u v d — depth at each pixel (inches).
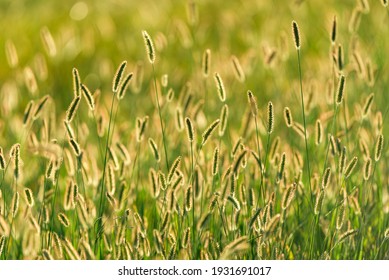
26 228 134.2
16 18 388.8
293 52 264.7
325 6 326.3
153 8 370.9
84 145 163.9
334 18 141.1
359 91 204.1
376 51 222.5
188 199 122.0
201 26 303.7
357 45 199.8
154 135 181.8
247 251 128.5
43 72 204.5
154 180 132.3
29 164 172.1
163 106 179.9
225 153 155.3
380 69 201.8
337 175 139.5
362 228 133.6
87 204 134.8
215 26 327.3
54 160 130.3
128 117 224.5
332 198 141.4
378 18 266.8
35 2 409.1
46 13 385.7
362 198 136.2
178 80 251.8
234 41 307.6
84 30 343.9
